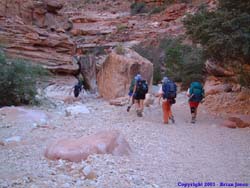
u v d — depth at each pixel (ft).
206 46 39.52
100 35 118.62
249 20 35.06
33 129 28.89
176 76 67.21
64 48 72.49
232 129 32.32
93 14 152.25
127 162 20.18
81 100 53.78
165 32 109.40
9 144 24.07
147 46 95.09
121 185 16.78
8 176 17.60
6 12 75.82
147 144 25.29
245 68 39.86
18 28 69.41
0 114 33.91
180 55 69.10
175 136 28.55
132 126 31.58
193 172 19.58
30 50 67.46
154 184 17.20
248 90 44.96
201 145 25.90
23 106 42.27
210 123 35.42
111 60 55.01
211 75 58.29
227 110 42.52
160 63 78.69
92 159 19.57
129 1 166.30
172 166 20.44
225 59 39.47
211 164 21.24
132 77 52.49
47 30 81.15
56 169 18.66
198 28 38.06
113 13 154.81
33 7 81.56
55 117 35.14
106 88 55.77
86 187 16.37
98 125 31.50
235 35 34.06
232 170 20.20
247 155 23.41
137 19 133.49
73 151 20.11
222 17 36.24
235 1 36.81
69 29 103.55
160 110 43.27
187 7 127.75
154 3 148.25
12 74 42.19
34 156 21.16
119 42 109.50
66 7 168.45
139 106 38.04
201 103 46.57
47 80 60.59
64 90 61.41
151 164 20.48
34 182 16.72
